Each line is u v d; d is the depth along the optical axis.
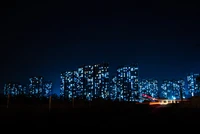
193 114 36.06
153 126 20.92
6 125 19.25
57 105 40.06
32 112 29.14
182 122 24.20
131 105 57.66
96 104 50.34
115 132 17.39
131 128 19.55
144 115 33.97
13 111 27.47
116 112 39.19
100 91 155.50
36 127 18.94
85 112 35.62
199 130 18.38
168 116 32.41
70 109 36.88
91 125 21.25
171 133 16.95
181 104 65.62
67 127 19.58
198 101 59.91
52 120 24.05
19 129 17.59
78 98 54.53
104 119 26.95
